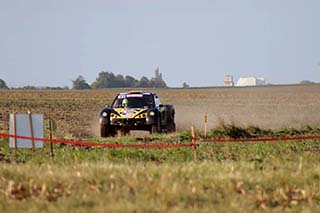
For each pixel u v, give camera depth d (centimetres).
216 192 3142
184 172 3469
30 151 4812
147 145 4841
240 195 3131
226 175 3391
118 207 2714
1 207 2761
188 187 3119
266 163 4194
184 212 2728
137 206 2747
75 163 3878
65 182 3203
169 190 2995
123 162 4216
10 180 3186
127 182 3206
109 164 3734
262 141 5478
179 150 4841
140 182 3194
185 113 12912
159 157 4612
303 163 4031
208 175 3419
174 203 2886
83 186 3152
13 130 4544
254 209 2953
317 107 15975
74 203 2819
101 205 2767
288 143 5400
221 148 5050
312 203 3166
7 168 3469
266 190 3300
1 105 15150
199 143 5219
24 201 2886
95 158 4459
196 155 4597
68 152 4766
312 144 5456
